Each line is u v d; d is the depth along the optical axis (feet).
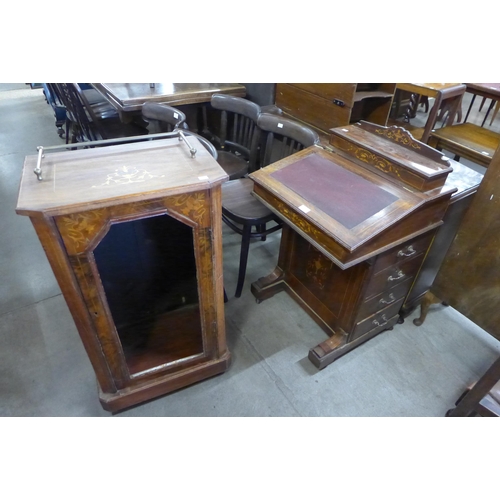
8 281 6.58
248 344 5.60
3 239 7.60
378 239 3.84
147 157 3.40
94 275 3.22
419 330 5.93
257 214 5.45
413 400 4.91
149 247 3.88
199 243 3.51
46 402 4.75
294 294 6.13
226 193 5.97
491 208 4.46
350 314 4.91
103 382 4.15
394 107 10.77
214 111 8.29
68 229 2.84
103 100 9.87
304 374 5.19
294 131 5.69
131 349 4.51
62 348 5.41
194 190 3.06
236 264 7.16
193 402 4.80
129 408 4.71
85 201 2.72
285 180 4.62
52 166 3.16
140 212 3.01
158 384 4.50
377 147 4.42
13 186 9.30
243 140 7.25
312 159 4.86
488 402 4.22
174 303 4.72
